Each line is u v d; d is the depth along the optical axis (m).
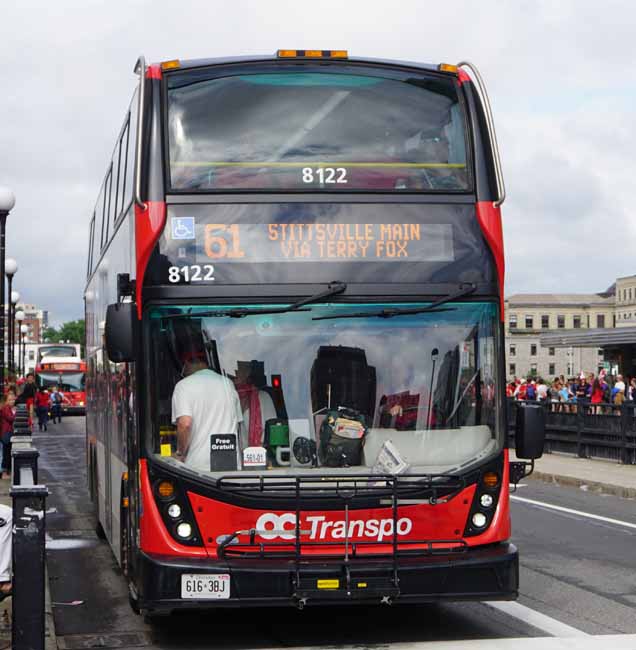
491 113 9.59
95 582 12.78
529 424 9.48
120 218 11.39
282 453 8.98
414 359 9.20
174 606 8.52
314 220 9.27
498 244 9.43
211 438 8.94
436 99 9.67
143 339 9.06
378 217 9.34
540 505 19.89
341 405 9.09
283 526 8.75
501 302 9.36
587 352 185.38
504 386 9.27
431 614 10.56
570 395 41.25
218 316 9.12
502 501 9.08
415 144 9.54
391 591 8.59
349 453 9.02
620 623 10.05
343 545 8.77
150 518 8.78
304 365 9.12
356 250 9.28
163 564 8.56
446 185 9.49
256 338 9.12
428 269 9.32
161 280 9.10
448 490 8.93
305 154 9.39
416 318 9.26
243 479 8.77
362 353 9.16
